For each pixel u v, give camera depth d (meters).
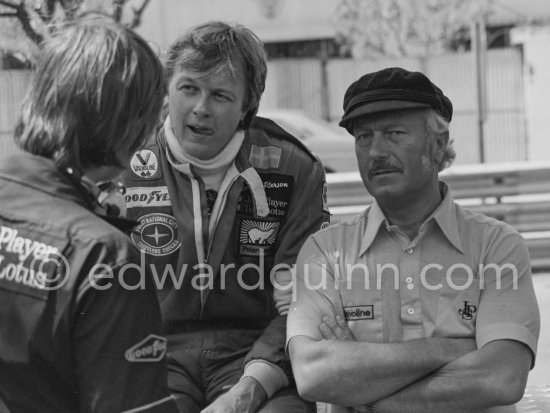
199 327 3.81
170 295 3.77
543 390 5.07
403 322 3.41
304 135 17.16
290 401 3.55
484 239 3.44
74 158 2.45
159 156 3.77
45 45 2.50
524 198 9.52
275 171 3.85
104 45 2.43
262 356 3.59
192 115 3.61
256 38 3.73
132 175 3.75
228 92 3.61
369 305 3.45
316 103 28.83
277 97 28.95
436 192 3.47
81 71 2.41
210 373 3.76
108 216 2.49
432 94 3.37
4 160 2.48
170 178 3.76
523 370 3.24
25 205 2.41
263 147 3.88
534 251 9.08
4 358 2.35
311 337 3.42
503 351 3.23
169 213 3.76
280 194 3.84
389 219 3.49
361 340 3.45
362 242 3.50
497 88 27.55
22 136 2.49
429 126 3.38
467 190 9.29
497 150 27.34
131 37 2.48
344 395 3.28
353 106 3.39
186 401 3.66
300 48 28.92
